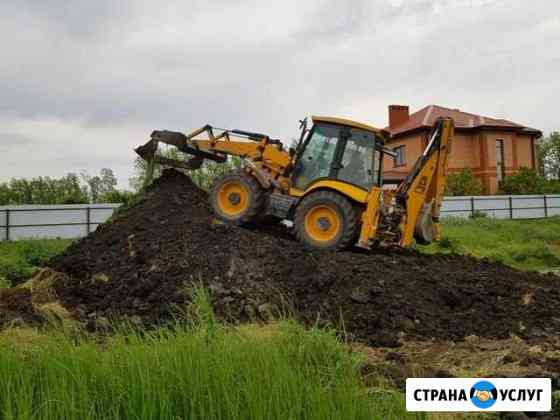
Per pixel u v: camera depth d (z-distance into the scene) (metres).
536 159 41.78
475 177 39.34
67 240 21.41
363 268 9.09
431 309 8.44
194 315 7.45
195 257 9.40
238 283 8.89
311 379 4.38
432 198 11.77
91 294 9.16
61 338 5.38
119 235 10.65
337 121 11.33
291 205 11.07
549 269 18.39
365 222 10.50
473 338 7.69
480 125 38.88
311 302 8.58
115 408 3.91
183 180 12.67
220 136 12.44
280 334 5.56
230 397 3.93
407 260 10.20
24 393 3.88
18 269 14.12
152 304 8.62
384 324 8.00
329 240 10.59
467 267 10.79
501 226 26.23
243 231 10.18
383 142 11.62
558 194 36.03
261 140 12.07
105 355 4.56
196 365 4.23
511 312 8.59
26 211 24.86
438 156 11.64
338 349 5.20
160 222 10.82
